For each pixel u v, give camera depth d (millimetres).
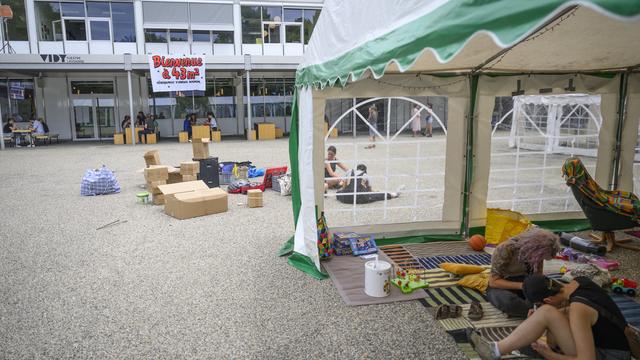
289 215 7117
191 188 7461
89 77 23125
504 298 3543
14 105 22391
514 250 3621
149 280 4461
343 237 5145
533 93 5453
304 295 4062
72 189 9531
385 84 5023
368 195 8031
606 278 4078
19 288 4285
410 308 3766
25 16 20625
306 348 3160
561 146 13516
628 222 4812
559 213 6055
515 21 1769
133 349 3178
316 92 4859
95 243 5719
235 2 22172
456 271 4340
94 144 20828
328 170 8812
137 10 21281
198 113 24594
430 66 4801
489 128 5512
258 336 3336
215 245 5594
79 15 20984
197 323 3553
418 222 5680
